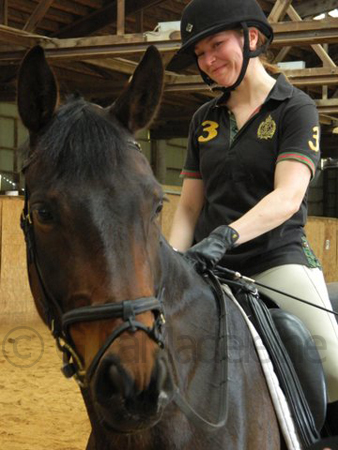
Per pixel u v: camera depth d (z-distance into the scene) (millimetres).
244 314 2041
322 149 20062
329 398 2221
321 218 14539
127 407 1386
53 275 1567
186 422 1688
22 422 5215
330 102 13086
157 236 1677
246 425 1802
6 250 10133
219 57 2293
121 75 14391
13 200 10320
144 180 1581
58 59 9328
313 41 8164
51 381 6500
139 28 12383
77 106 1691
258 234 2090
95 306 1477
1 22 10641
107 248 1489
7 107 17359
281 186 2156
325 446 1978
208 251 2018
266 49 2385
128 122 1723
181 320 1847
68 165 1530
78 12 13492
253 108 2367
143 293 1503
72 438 4871
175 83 11711
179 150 21344
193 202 2578
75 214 1500
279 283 2279
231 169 2340
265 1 13828
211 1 2260
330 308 2340
